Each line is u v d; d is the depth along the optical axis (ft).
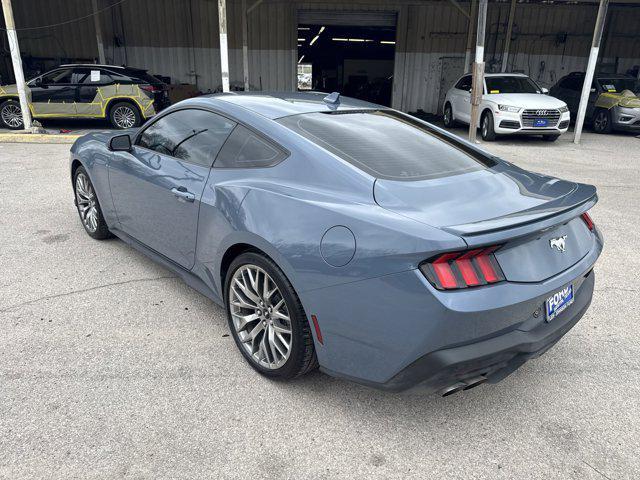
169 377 8.50
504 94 40.27
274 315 8.05
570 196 7.69
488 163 9.16
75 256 13.44
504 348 6.55
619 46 65.62
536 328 7.13
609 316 11.23
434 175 7.98
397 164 8.07
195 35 59.98
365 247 6.57
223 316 10.63
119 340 9.57
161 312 10.68
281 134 8.53
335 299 6.93
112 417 7.48
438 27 61.62
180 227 10.00
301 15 61.00
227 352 9.31
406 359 6.45
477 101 35.76
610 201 21.48
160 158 10.82
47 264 12.87
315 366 8.14
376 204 6.98
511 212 6.94
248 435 7.24
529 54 64.80
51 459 6.63
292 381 8.54
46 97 36.01
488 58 64.18
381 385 6.90
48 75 36.27
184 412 7.66
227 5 59.31
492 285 6.35
